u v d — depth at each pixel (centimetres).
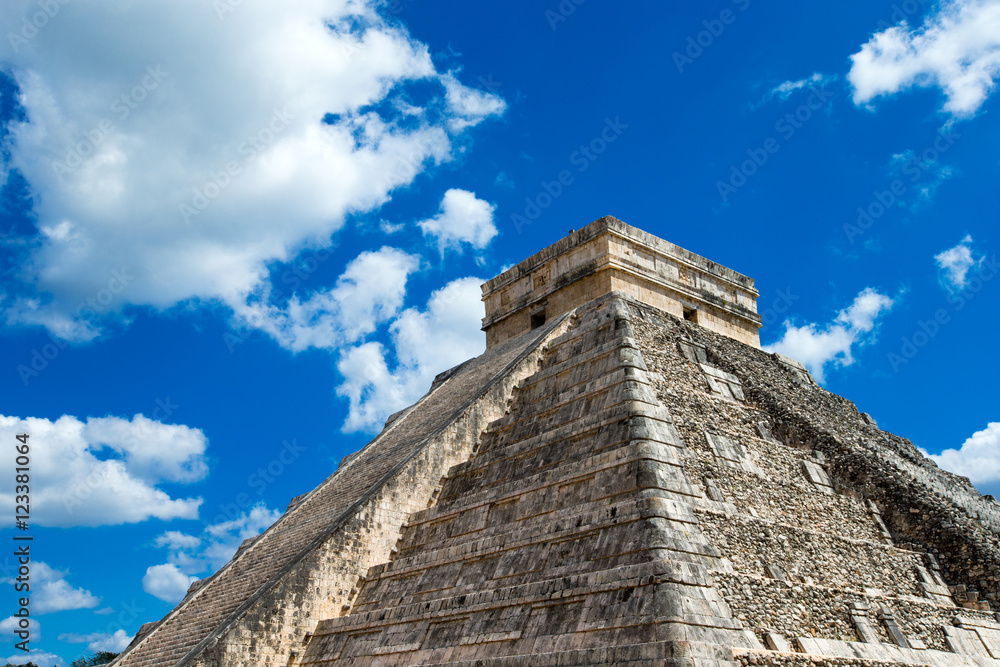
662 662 1248
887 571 1912
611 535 1541
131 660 2092
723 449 1977
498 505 1891
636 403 1820
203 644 1783
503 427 2245
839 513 2055
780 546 1725
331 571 1994
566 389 2169
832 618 1612
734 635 1367
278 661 1866
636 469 1642
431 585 1820
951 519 2058
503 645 1511
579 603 1462
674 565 1388
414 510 2155
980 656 1778
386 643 1747
